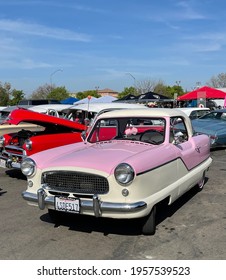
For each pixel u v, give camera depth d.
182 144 5.66
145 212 4.25
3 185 7.59
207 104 29.31
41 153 5.02
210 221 5.16
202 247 4.24
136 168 4.14
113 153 4.67
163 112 5.53
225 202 6.11
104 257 4.01
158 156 4.64
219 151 12.11
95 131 5.82
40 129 9.80
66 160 4.59
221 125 12.22
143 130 5.48
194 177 5.85
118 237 4.59
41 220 5.30
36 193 4.74
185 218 5.29
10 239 4.58
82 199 4.34
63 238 4.59
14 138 8.08
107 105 11.88
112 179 4.19
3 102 53.78
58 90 55.59
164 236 4.60
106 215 4.25
